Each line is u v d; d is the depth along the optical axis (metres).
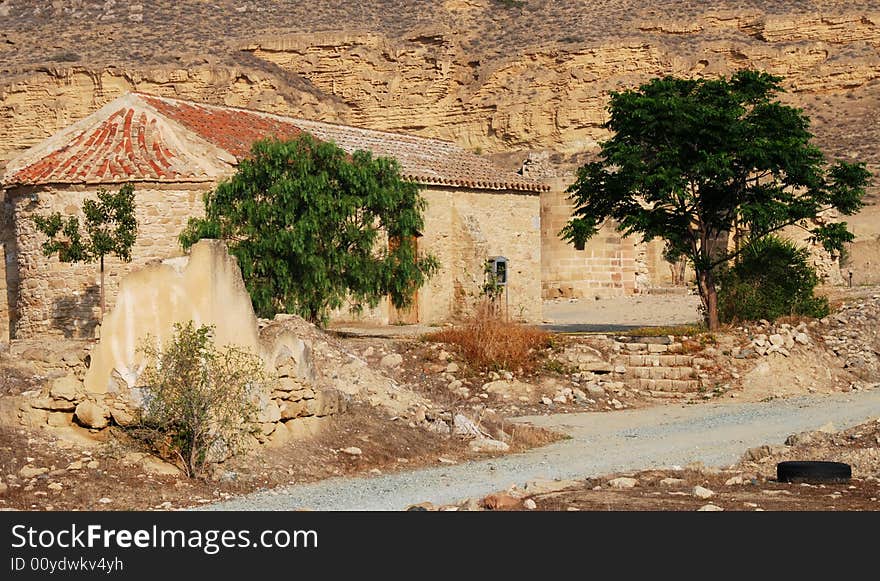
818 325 35.00
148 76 86.50
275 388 20.44
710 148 34.94
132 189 31.97
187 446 18.84
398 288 32.47
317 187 31.22
